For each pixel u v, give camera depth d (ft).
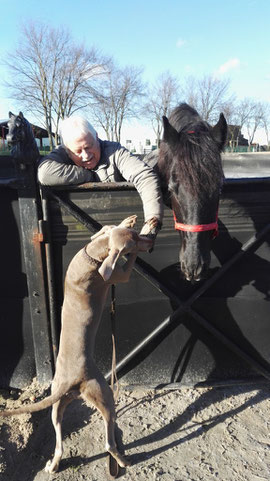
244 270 8.19
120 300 8.28
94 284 5.93
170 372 8.82
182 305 8.10
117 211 7.68
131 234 5.29
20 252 7.97
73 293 5.99
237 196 7.67
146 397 8.48
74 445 7.20
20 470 6.79
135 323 8.45
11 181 7.31
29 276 7.89
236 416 7.87
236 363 8.83
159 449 7.07
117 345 8.57
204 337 8.59
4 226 7.82
